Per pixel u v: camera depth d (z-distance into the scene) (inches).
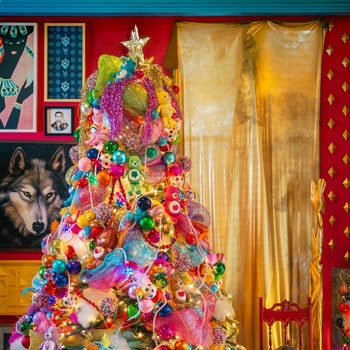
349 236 230.7
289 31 230.2
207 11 226.4
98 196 108.3
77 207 111.4
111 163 105.6
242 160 230.2
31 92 231.1
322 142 232.2
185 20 232.8
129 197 106.4
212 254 108.0
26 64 231.5
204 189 229.8
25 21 231.5
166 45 232.5
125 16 232.1
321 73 231.6
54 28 232.5
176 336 97.8
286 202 229.9
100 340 97.7
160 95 110.4
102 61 111.2
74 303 99.0
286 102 230.5
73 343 100.0
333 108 232.4
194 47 231.0
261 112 230.8
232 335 113.1
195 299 103.5
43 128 231.6
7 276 226.5
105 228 103.4
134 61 109.7
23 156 230.2
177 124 112.3
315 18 232.1
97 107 112.3
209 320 108.9
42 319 105.9
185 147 229.9
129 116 107.8
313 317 224.5
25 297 226.1
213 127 230.5
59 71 231.8
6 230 228.4
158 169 110.6
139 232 99.3
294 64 230.5
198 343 100.4
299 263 228.7
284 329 203.6
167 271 100.4
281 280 228.2
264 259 228.5
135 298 97.4
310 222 229.8
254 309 227.5
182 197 108.7
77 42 232.5
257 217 229.5
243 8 225.8
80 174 114.1
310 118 230.7
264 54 230.7
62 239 108.5
